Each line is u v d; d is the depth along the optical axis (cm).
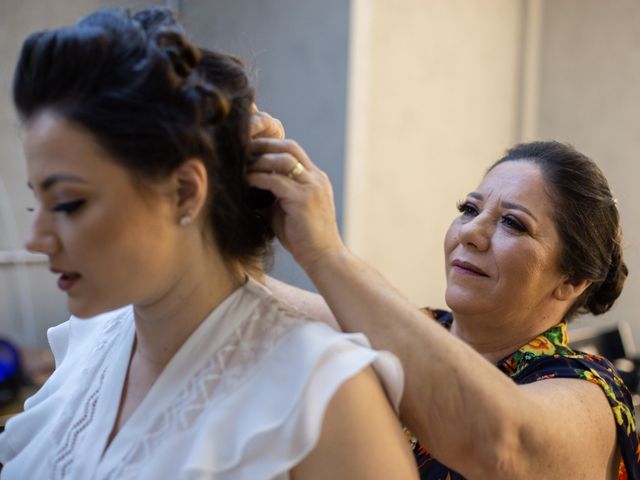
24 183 289
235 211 81
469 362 87
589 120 370
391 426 78
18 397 230
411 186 339
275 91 316
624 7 355
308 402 74
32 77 72
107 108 70
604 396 107
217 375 79
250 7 303
